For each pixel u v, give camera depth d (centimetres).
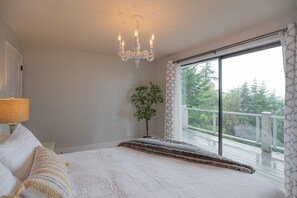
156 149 214
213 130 379
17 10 210
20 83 337
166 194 125
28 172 128
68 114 400
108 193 127
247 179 148
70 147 404
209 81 370
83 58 412
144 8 205
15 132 153
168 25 252
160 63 473
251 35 261
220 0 189
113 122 449
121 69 456
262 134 310
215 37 300
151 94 454
